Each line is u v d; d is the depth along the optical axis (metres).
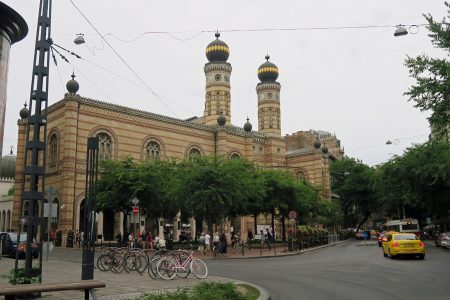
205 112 67.25
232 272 21.16
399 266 23.05
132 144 48.91
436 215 49.41
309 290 14.87
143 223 47.72
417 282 16.50
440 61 16.20
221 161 38.66
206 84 67.25
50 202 21.58
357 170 81.19
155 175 38.97
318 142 70.38
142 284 15.82
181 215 44.69
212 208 36.59
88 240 15.36
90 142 15.98
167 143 52.78
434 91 16.28
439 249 37.81
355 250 38.88
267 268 23.23
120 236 41.38
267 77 75.06
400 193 49.84
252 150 65.31
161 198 39.22
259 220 64.19
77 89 45.28
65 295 13.20
